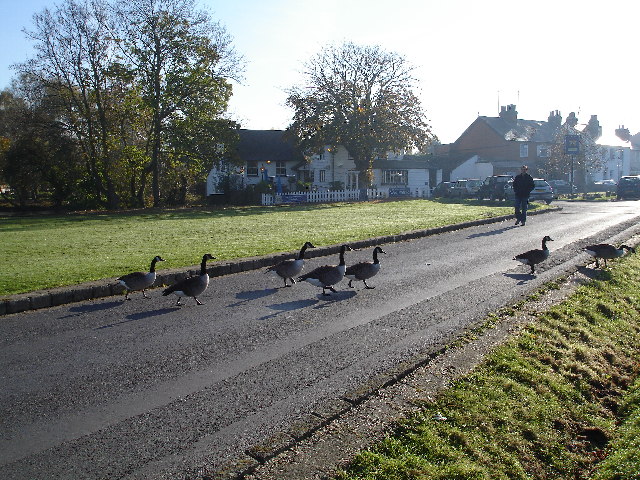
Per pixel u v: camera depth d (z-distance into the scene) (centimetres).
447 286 1055
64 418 508
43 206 3962
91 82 3594
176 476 413
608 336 875
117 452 448
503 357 677
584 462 542
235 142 3944
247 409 524
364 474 421
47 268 1164
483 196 4128
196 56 3700
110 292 999
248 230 1972
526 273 1174
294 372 618
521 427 550
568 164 5912
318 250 1418
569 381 685
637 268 1297
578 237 1722
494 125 6950
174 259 1266
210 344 718
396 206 3412
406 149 4619
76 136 3734
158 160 3969
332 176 5328
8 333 765
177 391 568
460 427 514
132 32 3509
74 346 710
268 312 877
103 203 3909
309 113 4506
